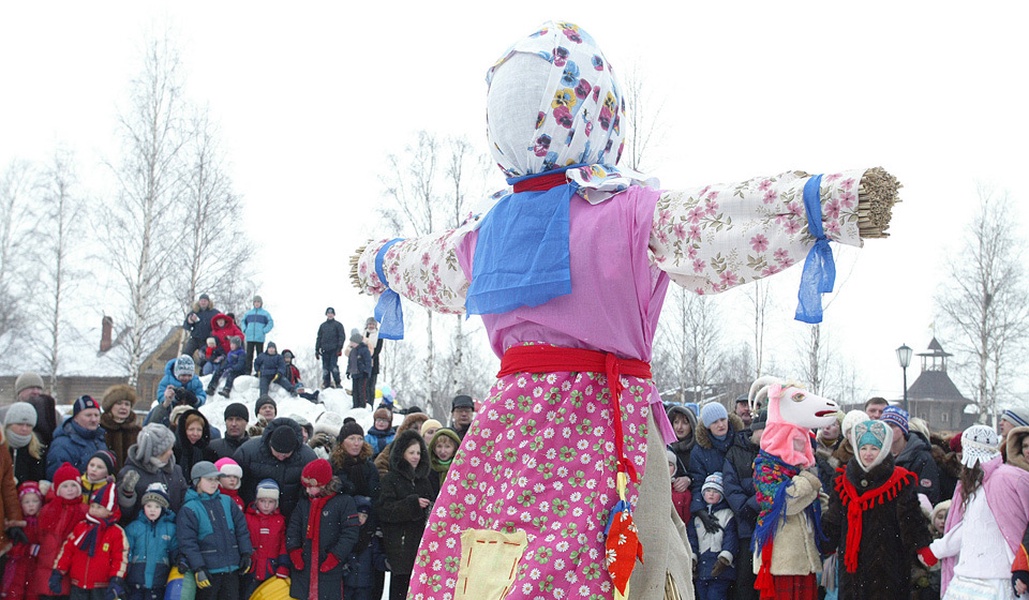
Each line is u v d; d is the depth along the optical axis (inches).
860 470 240.7
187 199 1068.5
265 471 267.0
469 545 81.1
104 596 229.9
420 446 274.4
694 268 76.0
